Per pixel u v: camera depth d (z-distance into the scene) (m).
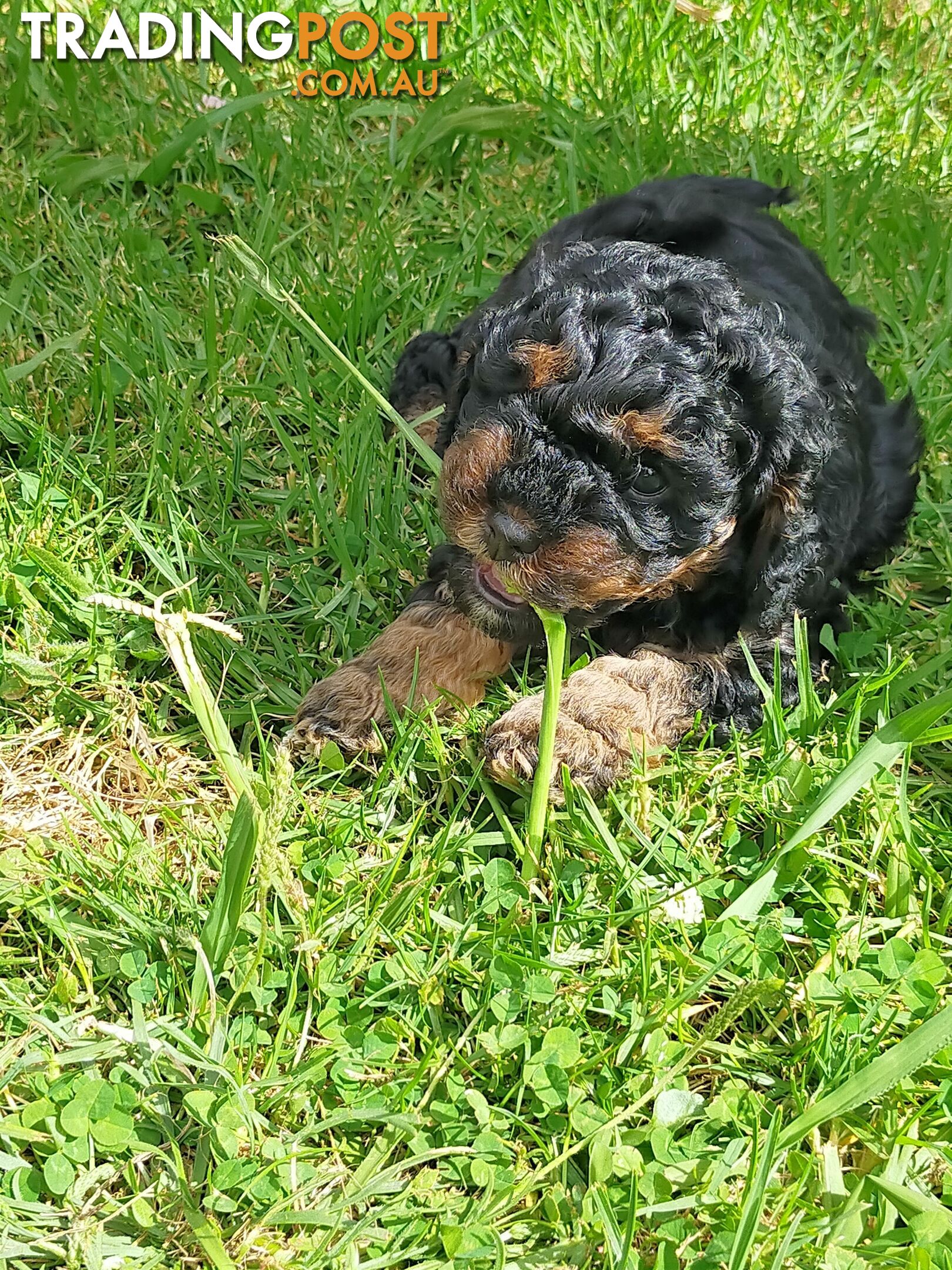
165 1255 0.41
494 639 0.56
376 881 0.50
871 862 0.51
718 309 0.51
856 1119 0.45
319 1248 0.40
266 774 0.50
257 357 0.72
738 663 0.57
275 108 0.90
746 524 0.53
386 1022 0.46
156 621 0.41
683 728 0.55
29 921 0.48
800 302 0.60
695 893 0.50
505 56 0.99
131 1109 0.43
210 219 0.83
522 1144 0.44
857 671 0.59
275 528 0.64
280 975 0.46
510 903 0.49
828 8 1.10
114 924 0.48
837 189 0.91
